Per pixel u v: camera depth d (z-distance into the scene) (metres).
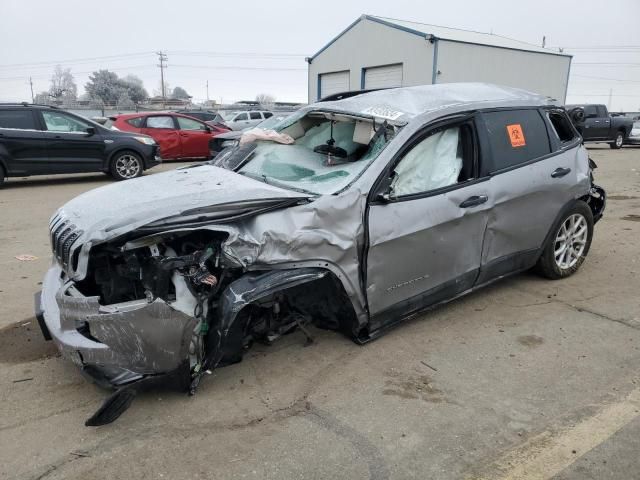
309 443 2.74
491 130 4.18
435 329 4.05
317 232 3.23
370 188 3.43
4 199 9.54
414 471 2.54
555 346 3.80
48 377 3.35
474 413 3.00
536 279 5.13
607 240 6.59
